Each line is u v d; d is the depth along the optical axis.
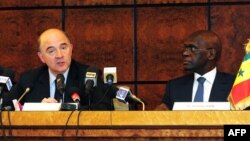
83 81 5.72
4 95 5.66
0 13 8.47
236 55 8.02
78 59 8.34
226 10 8.06
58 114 4.04
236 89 4.93
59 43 5.86
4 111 4.12
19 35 8.45
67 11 8.38
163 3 8.20
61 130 4.03
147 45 8.23
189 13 8.16
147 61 8.23
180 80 6.40
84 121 4.00
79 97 5.37
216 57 6.31
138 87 8.25
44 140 4.06
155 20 8.23
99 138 4.01
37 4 8.42
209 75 6.27
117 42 8.30
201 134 3.90
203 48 6.25
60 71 5.85
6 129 4.09
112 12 8.30
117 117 3.97
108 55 8.30
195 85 6.29
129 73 8.27
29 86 5.97
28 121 4.05
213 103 4.29
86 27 8.35
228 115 3.86
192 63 6.27
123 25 8.28
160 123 3.93
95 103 5.47
